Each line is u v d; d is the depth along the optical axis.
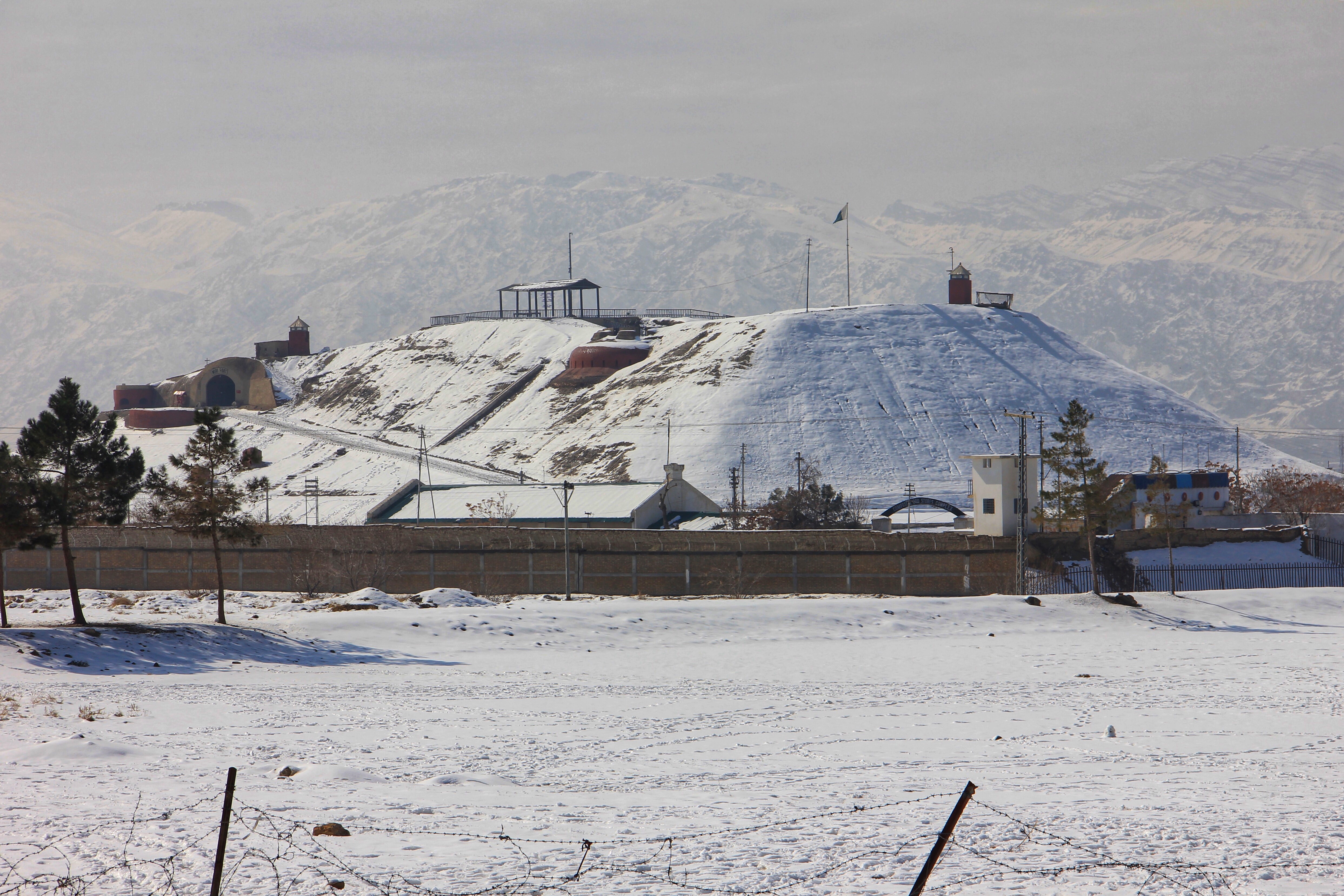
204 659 113.62
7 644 105.12
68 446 121.44
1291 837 40.38
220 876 29.22
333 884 33.62
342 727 73.19
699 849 38.62
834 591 194.25
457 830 41.34
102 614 153.38
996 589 191.38
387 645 130.88
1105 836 40.56
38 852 37.22
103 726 70.12
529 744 67.00
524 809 45.50
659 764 60.00
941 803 47.41
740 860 37.12
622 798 48.78
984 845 39.19
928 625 156.12
